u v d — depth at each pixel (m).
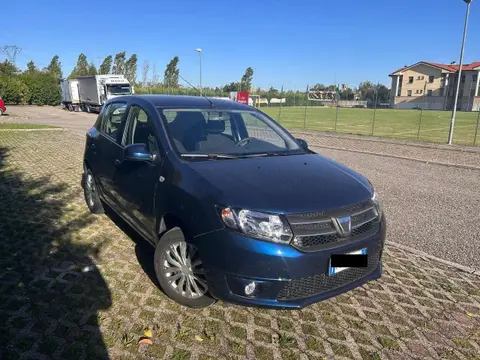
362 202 3.12
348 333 3.01
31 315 3.02
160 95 4.72
